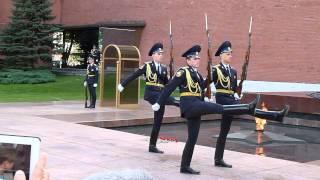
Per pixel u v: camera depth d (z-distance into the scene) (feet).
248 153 36.01
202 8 90.53
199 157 31.71
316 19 74.79
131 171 4.89
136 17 102.53
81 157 30.22
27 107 61.21
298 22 77.00
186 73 26.50
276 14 79.82
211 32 88.84
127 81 32.65
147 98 32.14
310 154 37.65
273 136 44.27
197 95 26.76
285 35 78.74
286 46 78.59
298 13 76.95
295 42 77.41
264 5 81.35
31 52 99.60
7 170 5.26
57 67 119.96
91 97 62.23
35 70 100.12
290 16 78.02
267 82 80.84
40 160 5.11
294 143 42.98
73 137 37.68
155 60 32.60
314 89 74.84
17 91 85.71
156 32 98.48
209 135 46.16
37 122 45.73
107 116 52.75
